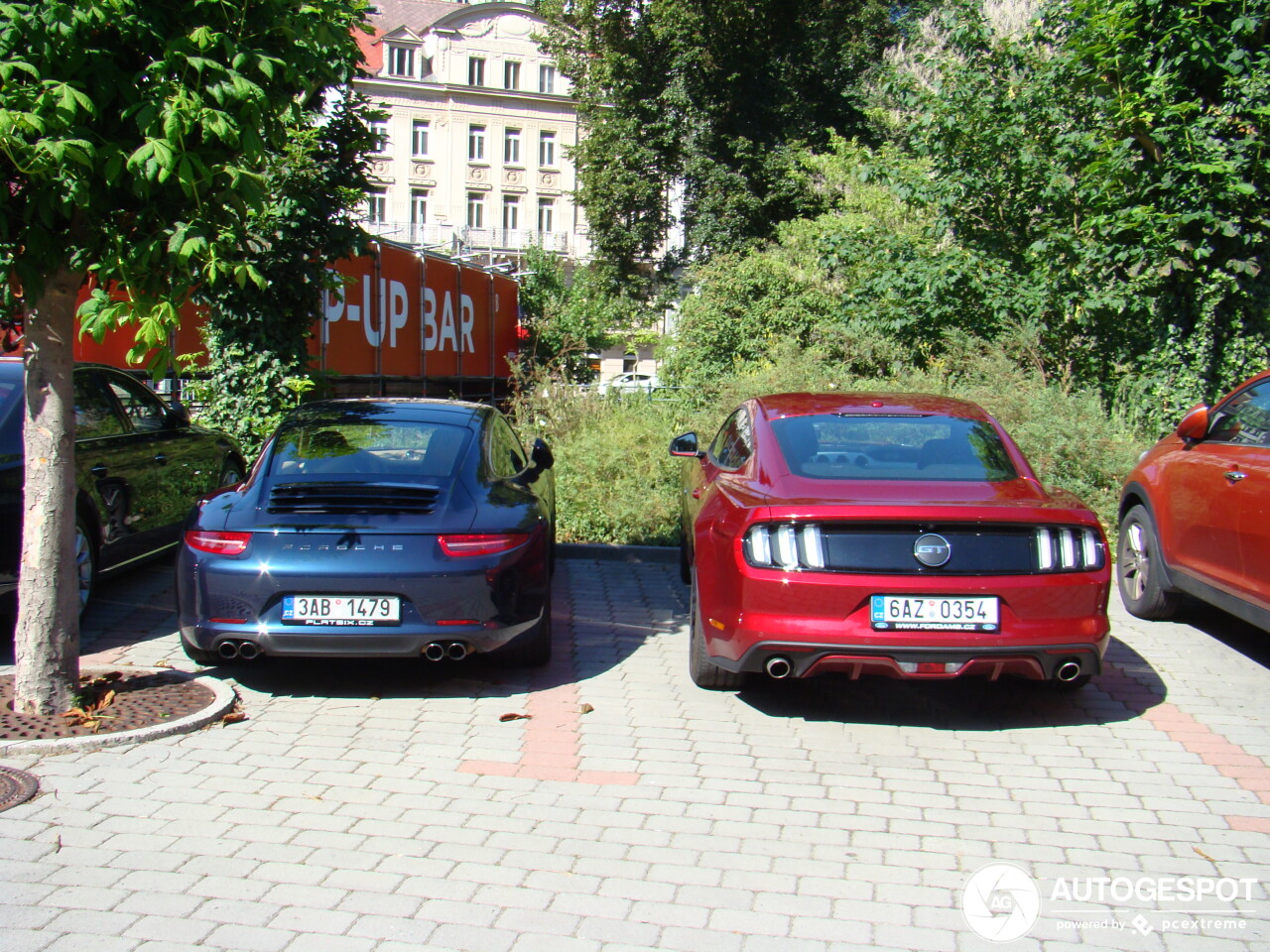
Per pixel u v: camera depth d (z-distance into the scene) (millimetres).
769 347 15703
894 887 3197
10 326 6699
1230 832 3631
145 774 3971
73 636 4582
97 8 3660
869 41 33938
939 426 5363
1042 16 12711
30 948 2748
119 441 6727
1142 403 10891
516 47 59531
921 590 4262
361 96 10508
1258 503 5266
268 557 4715
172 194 4203
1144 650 6031
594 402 11164
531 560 5047
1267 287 10586
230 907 2988
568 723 4648
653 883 3193
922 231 13578
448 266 22812
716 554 4652
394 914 2971
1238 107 10258
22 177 3982
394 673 5359
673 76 33188
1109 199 10953
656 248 35938
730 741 4461
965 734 4594
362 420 5828
